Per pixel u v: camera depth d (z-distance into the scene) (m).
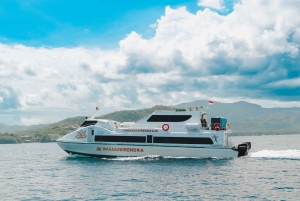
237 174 36.03
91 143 48.09
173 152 46.31
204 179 33.50
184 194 27.66
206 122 49.22
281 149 88.44
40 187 31.72
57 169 42.66
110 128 48.78
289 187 30.03
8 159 66.19
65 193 28.81
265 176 35.03
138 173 36.75
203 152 45.88
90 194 28.12
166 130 46.56
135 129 47.31
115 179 33.91
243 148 46.78
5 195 28.81
